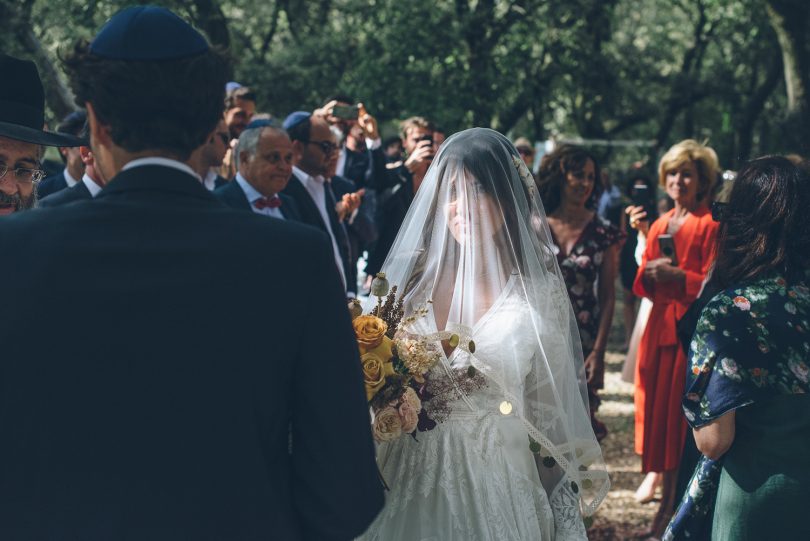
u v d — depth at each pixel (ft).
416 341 7.31
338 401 4.84
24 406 4.53
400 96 39.96
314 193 16.60
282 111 46.14
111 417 4.53
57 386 4.52
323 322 4.85
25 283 4.54
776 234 7.92
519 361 7.32
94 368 4.53
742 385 7.66
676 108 63.98
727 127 68.23
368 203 18.54
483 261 7.62
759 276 7.95
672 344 14.60
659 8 70.44
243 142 14.56
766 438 7.68
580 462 7.82
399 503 7.36
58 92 31.96
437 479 7.30
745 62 64.18
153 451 4.55
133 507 4.52
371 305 8.23
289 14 48.98
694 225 14.93
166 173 4.82
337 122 20.90
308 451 4.85
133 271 4.60
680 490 11.44
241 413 4.66
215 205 4.92
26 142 8.14
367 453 4.96
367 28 43.98
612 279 15.12
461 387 7.32
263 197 14.58
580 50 43.21
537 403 7.54
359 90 40.52
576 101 58.75
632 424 21.07
